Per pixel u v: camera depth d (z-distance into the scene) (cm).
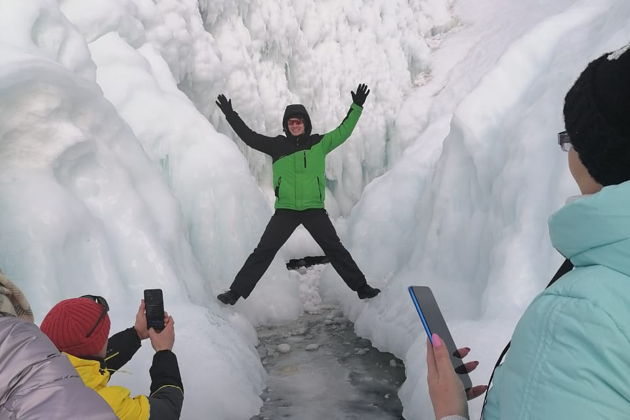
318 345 361
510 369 57
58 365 69
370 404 277
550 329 54
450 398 74
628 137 55
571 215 55
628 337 49
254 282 371
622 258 52
